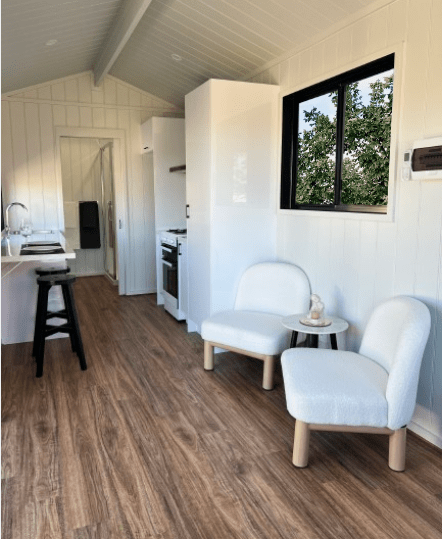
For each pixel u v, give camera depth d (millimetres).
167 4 3359
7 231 4977
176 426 2619
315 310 2922
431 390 2434
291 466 2236
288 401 2238
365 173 2979
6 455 2328
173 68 4586
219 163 3598
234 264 3783
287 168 3730
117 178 5668
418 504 1968
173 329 4457
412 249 2486
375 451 2379
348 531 1812
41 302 3312
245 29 3367
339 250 3092
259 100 3646
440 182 2289
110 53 4121
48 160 5203
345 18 2820
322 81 3145
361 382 2223
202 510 1936
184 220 5301
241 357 3738
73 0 3119
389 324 2420
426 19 2305
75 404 2889
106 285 6539
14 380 3260
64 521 1877
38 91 5066
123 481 2127
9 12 2990
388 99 2756
